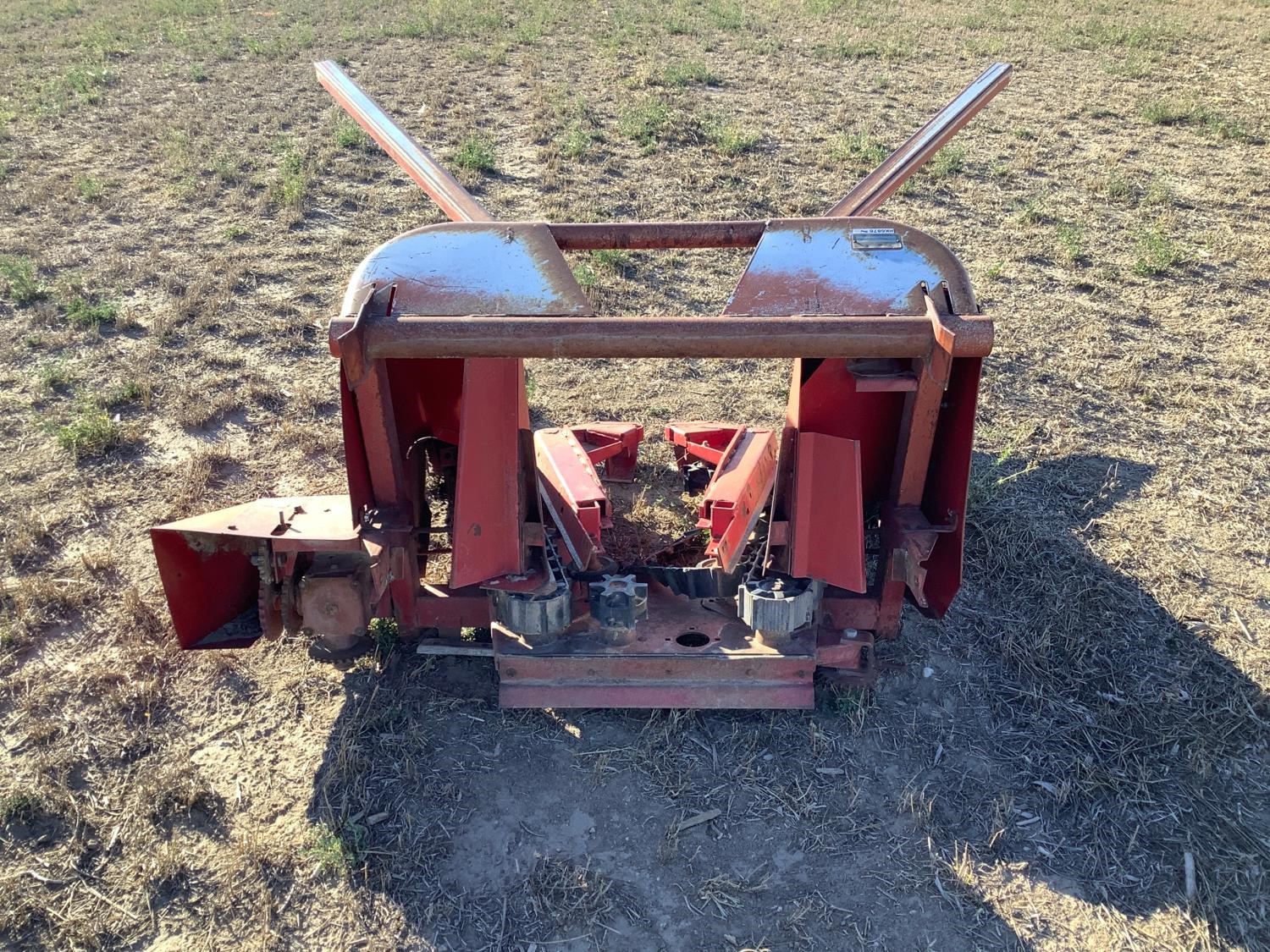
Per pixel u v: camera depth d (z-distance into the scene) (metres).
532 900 3.25
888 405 3.96
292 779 3.68
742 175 10.84
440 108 13.12
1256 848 3.48
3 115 12.77
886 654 4.32
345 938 3.14
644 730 3.86
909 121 12.85
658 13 19.31
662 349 3.21
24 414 6.23
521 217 9.50
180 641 3.60
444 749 3.80
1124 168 11.27
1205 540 5.16
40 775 3.64
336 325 3.23
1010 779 3.74
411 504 3.88
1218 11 19.84
